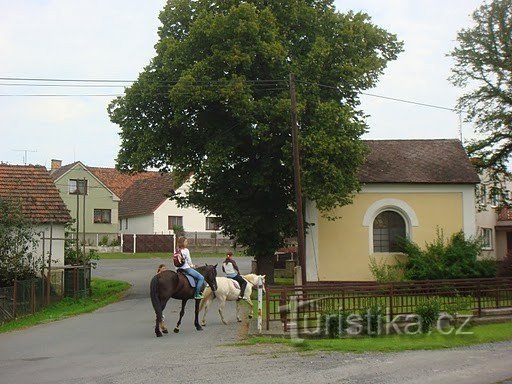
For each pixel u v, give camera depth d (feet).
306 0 96.84
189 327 61.87
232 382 36.37
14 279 75.72
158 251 213.05
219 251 214.07
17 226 79.51
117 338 55.36
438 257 91.35
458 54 118.42
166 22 96.89
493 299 62.44
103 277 126.82
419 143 110.32
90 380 37.63
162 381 36.94
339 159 86.38
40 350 50.01
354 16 94.17
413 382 35.91
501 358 43.60
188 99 85.92
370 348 47.44
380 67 91.66
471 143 121.70
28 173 101.04
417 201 99.19
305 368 40.29
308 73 90.22
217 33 87.56
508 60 114.32
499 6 114.01
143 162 93.40
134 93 92.32
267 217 97.71
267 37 88.53
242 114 85.97
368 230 98.63
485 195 128.36
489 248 143.33
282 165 96.02
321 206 86.89
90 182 219.20
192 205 100.63
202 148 95.09
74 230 109.81
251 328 58.90
